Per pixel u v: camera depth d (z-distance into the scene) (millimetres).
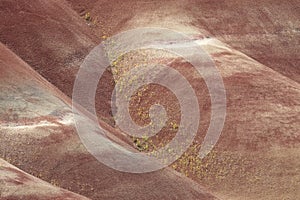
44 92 43438
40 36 61062
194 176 50500
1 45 50219
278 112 54781
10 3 62656
